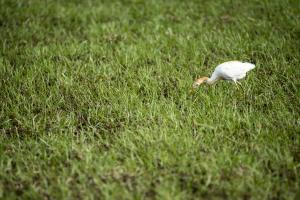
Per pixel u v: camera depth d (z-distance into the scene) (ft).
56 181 30.99
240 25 55.62
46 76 46.16
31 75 45.42
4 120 39.22
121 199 29.04
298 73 43.39
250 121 36.68
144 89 42.60
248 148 33.73
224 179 30.55
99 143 35.09
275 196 28.99
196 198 28.89
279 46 49.01
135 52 49.78
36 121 38.88
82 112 40.06
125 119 38.06
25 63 48.55
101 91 42.09
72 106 41.01
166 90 42.98
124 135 35.37
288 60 47.16
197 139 34.40
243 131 35.58
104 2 66.59
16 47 51.65
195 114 37.58
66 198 29.22
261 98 40.06
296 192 29.09
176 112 38.22
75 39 53.88
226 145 33.68
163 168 31.99
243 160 31.81
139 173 31.14
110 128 37.58
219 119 37.06
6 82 44.70
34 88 43.37
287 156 31.86
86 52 51.29
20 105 41.04
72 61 48.49
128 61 48.14
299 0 60.29
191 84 42.78
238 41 51.19
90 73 46.50
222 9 61.21
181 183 30.50
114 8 63.82
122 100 40.42
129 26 58.08
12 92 42.45
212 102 39.42
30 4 64.95
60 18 61.11
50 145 34.94
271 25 55.52
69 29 58.18
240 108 39.09
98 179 30.48
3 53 50.83
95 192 29.73
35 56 49.96
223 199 28.91
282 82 42.78
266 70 45.21
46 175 31.63
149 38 53.67
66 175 31.27
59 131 37.29
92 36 55.47
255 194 29.04
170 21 59.26
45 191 30.04
